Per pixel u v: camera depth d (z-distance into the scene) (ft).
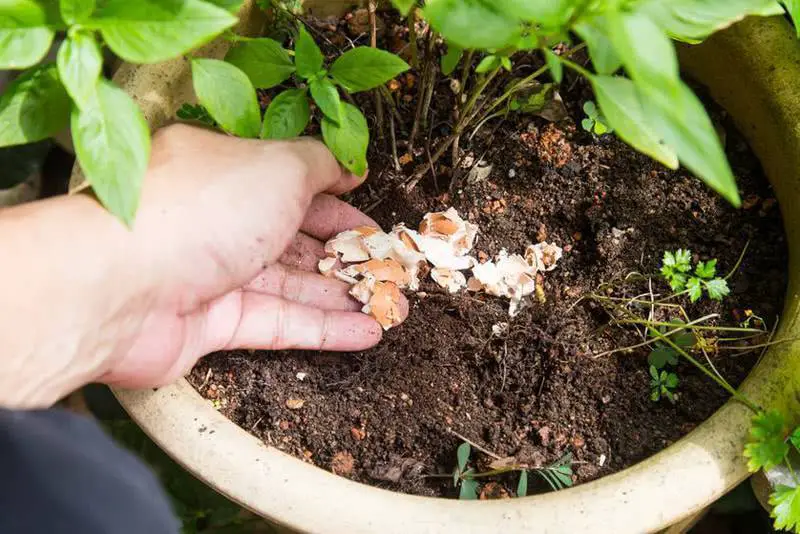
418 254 2.10
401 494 1.78
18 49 1.55
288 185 1.89
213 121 2.03
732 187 1.39
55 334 1.71
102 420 2.54
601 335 2.07
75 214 1.73
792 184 2.01
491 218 2.18
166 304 1.84
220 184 1.83
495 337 2.09
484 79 1.95
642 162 2.16
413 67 2.16
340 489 1.76
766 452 1.76
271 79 1.87
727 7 1.52
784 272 2.06
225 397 2.02
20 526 1.39
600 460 1.96
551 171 2.18
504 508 1.75
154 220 1.77
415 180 2.19
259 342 2.01
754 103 2.05
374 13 2.16
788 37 1.98
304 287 2.08
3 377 1.68
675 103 1.37
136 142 1.57
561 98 2.21
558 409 2.02
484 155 2.20
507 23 1.48
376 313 2.06
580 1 1.46
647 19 1.39
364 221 2.14
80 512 1.42
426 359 2.08
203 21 1.51
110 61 2.37
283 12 2.13
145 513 1.48
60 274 1.70
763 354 1.93
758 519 2.35
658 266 2.11
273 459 1.79
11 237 1.68
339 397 2.04
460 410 2.04
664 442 1.96
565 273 2.14
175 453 1.80
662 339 2.03
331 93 1.85
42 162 2.53
